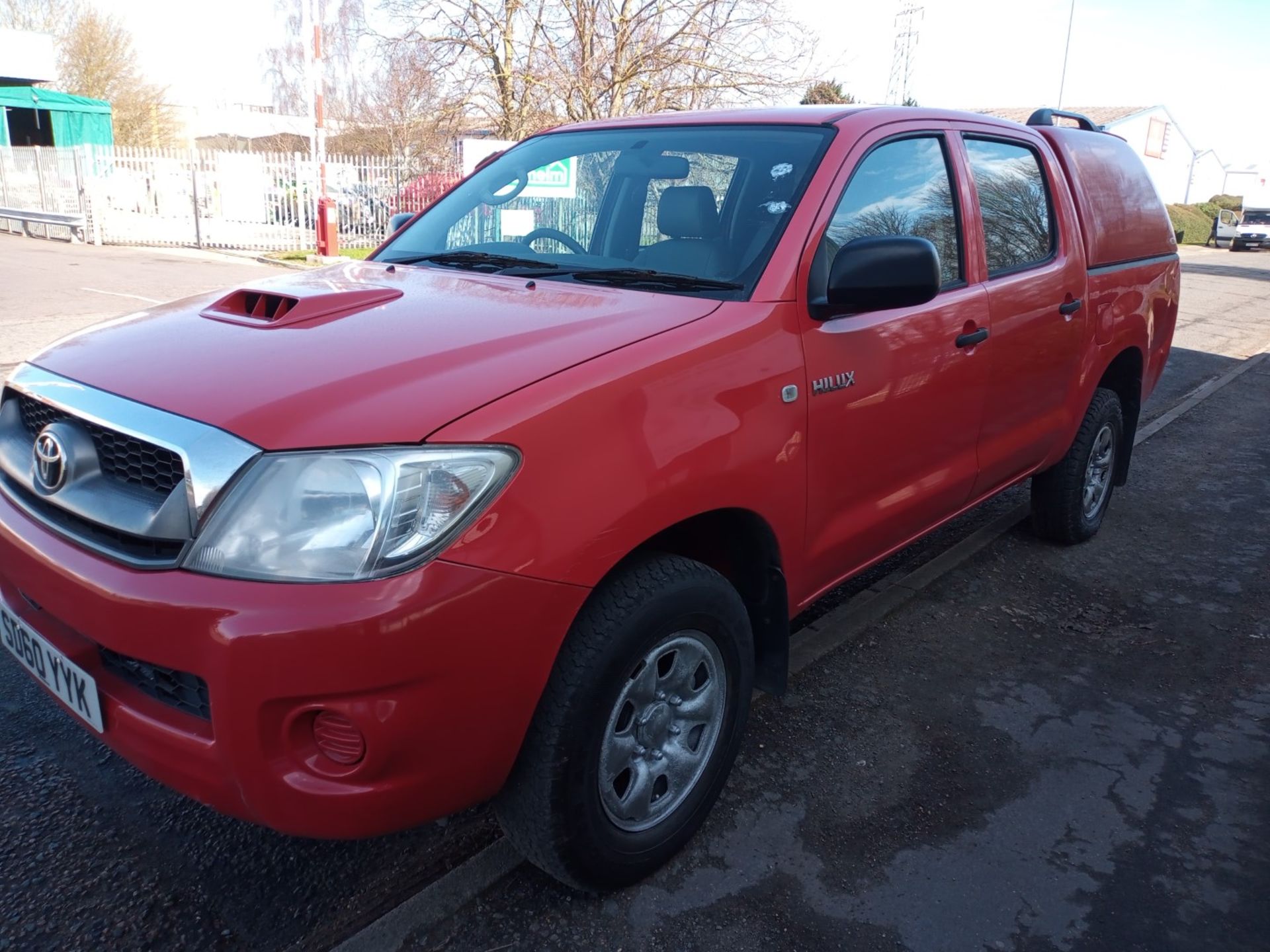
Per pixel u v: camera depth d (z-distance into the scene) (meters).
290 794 1.86
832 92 22.34
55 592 2.03
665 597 2.21
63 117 28.00
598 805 2.21
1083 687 3.48
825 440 2.71
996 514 5.32
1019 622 3.98
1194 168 57.94
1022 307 3.67
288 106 40.75
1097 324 4.31
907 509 3.21
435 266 3.22
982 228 3.54
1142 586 4.39
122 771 2.81
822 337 2.69
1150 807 2.81
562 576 1.98
